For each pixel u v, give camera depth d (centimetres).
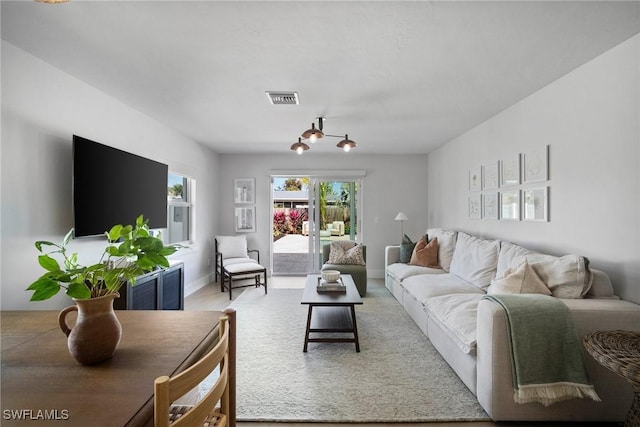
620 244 203
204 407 85
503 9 166
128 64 229
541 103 274
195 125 389
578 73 234
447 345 232
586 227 228
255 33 189
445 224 499
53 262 95
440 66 232
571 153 242
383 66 231
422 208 582
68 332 102
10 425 69
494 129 351
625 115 199
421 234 581
